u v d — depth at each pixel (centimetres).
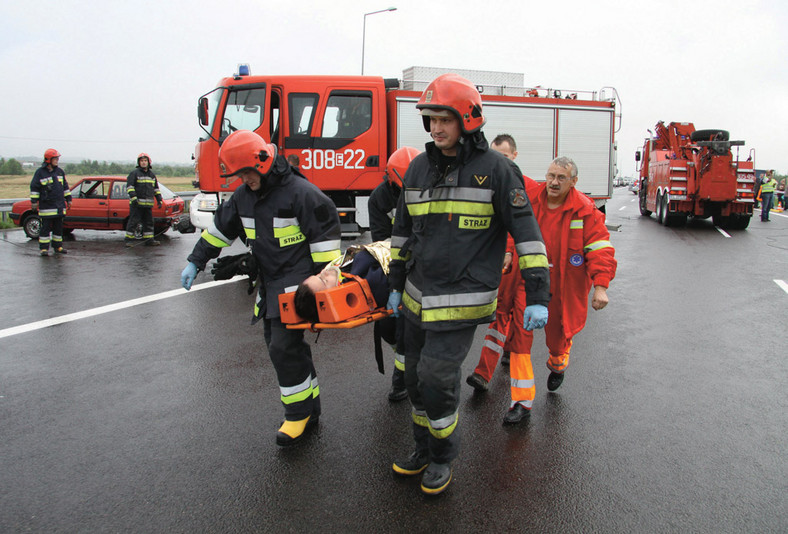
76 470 318
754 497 296
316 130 988
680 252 1221
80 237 1419
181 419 384
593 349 545
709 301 751
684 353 535
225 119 966
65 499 290
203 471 318
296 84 976
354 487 303
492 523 274
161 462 328
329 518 276
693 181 1752
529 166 1256
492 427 377
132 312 661
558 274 399
